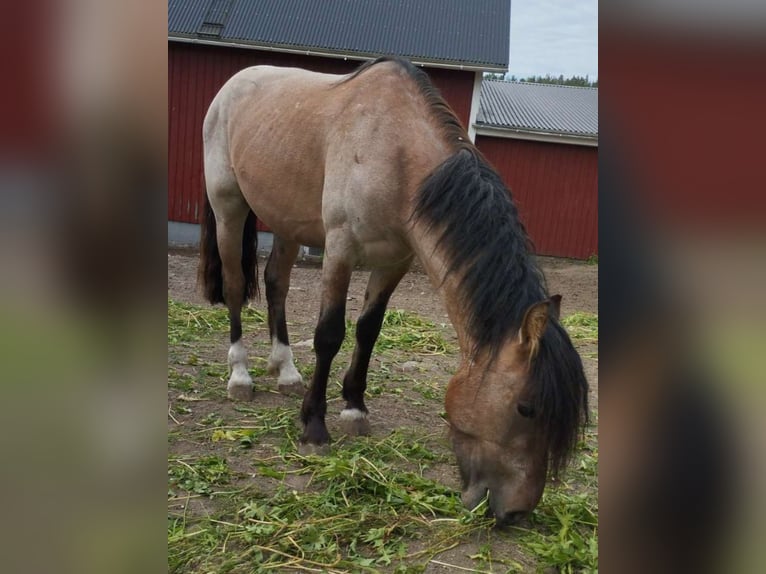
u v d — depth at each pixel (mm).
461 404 2316
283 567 2260
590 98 14438
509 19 10406
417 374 4723
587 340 6090
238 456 3109
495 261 2379
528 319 2123
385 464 3072
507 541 2465
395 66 3133
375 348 5312
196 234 9508
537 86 15586
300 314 6281
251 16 9469
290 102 3545
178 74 9109
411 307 7086
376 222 2959
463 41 9594
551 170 10445
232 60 9117
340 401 3934
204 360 4520
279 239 4059
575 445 2146
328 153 3158
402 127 2926
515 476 2227
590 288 8742
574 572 2281
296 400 3904
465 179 2570
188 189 9391
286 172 3402
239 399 3828
